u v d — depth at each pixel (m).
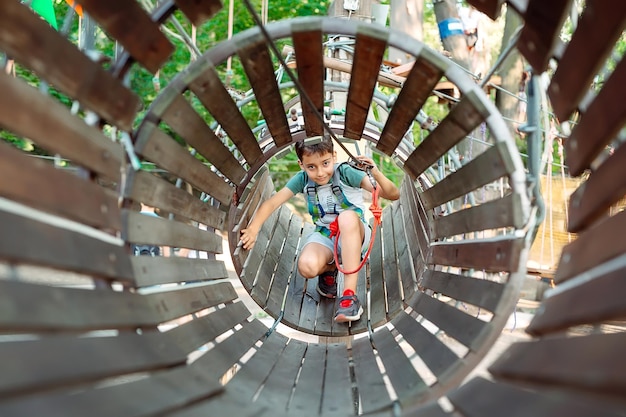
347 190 4.20
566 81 2.03
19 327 1.29
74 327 1.53
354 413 2.39
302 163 4.07
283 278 4.54
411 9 6.68
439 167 3.82
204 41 12.00
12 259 1.35
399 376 2.68
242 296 8.70
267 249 4.61
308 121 3.28
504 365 1.95
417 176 3.40
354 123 3.23
